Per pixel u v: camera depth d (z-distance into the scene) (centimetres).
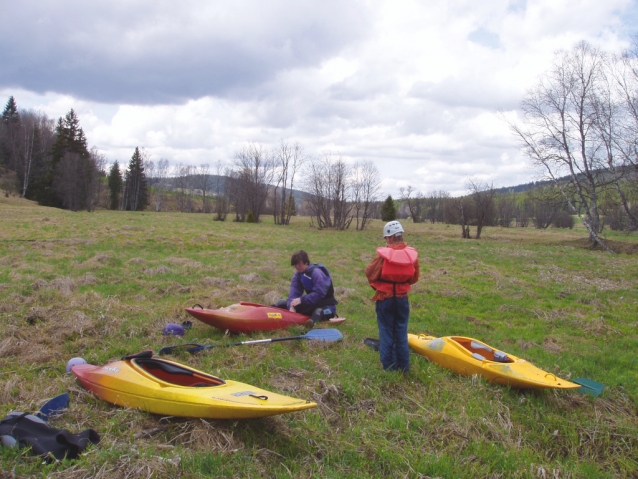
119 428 387
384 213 6303
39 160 6862
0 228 2334
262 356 577
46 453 333
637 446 451
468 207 3628
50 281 980
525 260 1931
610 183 2706
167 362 464
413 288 1160
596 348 744
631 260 2081
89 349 586
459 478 367
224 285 1089
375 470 369
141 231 2525
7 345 570
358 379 518
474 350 614
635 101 2473
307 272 734
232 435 381
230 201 7356
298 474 351
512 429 459
